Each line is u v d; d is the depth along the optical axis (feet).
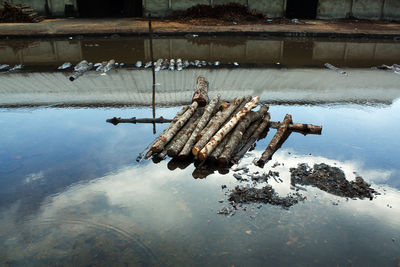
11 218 15.34
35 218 15.34
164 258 13.15
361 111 28.91
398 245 14.11
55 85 34.65
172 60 43.65
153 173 19.08
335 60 48.29
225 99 30.81
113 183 18.08
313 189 17.75
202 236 14.34
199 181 18.39
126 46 55.01
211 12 76.64
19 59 45.32
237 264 12.93
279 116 27.58
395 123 26.45
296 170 19.35
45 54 48.49
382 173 19.33
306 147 22.33
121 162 20.15
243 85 35.50
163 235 14.37
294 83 36.70
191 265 12.84
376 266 13.05
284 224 15.16
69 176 18.63
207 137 20.80
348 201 16.85
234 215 15.67
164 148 21.35
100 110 28.19
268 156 20.79
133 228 14.76
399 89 35.24
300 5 83.25
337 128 25.39
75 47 53.67
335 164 20.21
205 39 62.23
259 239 14.24
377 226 15.17
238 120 22.81
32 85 34.47
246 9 77.46
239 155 20.84
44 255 13.29
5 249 13.58
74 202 16.48
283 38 64.64
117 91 33.06
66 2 78.64
